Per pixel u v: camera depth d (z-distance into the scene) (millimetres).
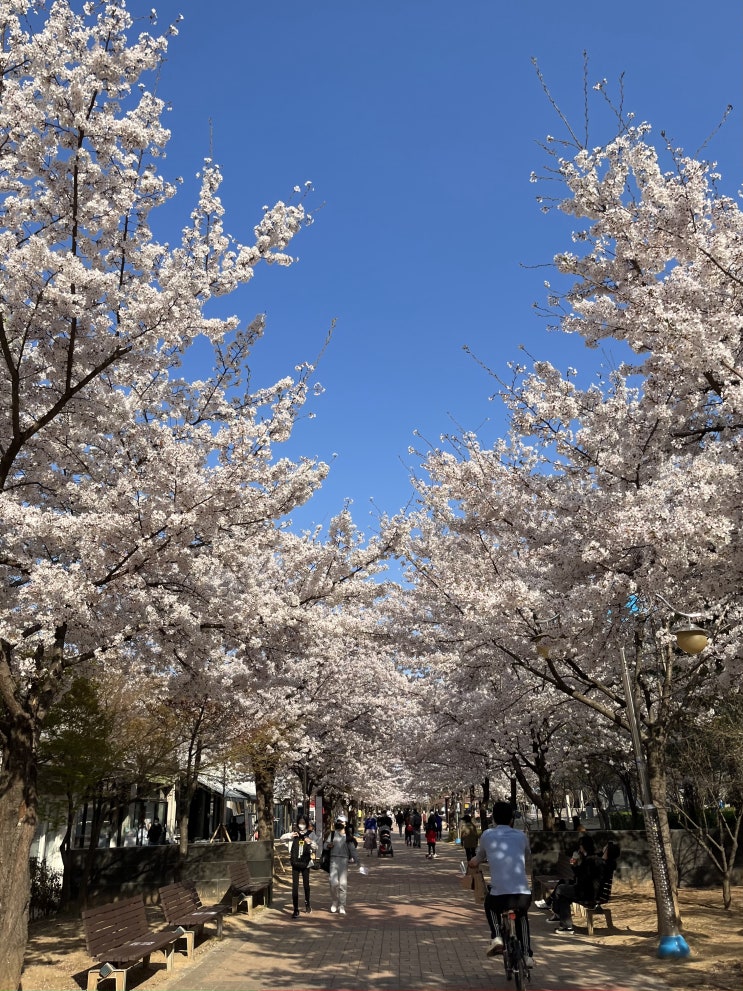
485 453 11430
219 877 16609
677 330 7332
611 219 8352
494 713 16156
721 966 8664
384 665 21547
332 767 23891
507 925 7504
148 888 16438
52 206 8367
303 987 8242
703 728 14242
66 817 16438
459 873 22859
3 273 8117
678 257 8414
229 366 10562
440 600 12836
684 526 7211
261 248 8961
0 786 8180
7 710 8641
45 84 7754
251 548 9758
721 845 13727
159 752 15125
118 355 8672
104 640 9156
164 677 11219
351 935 11750
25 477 9758
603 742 18156
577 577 9336
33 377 9211
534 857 17047
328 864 14586
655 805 10688
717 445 8047
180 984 8492
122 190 8180
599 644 9789
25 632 8930
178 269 8828
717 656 9000
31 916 14578
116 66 7938
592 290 9273
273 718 16781
